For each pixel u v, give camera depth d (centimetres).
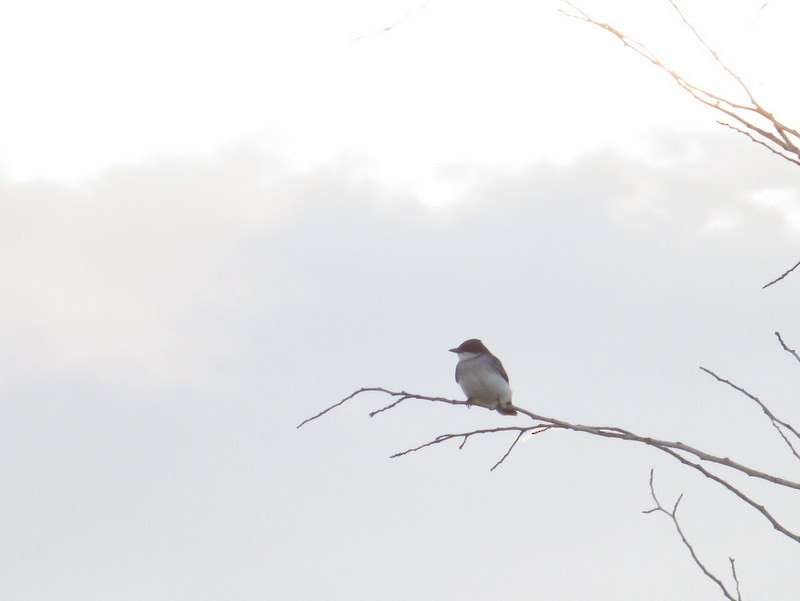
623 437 833
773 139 712
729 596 767
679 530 802
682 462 792
